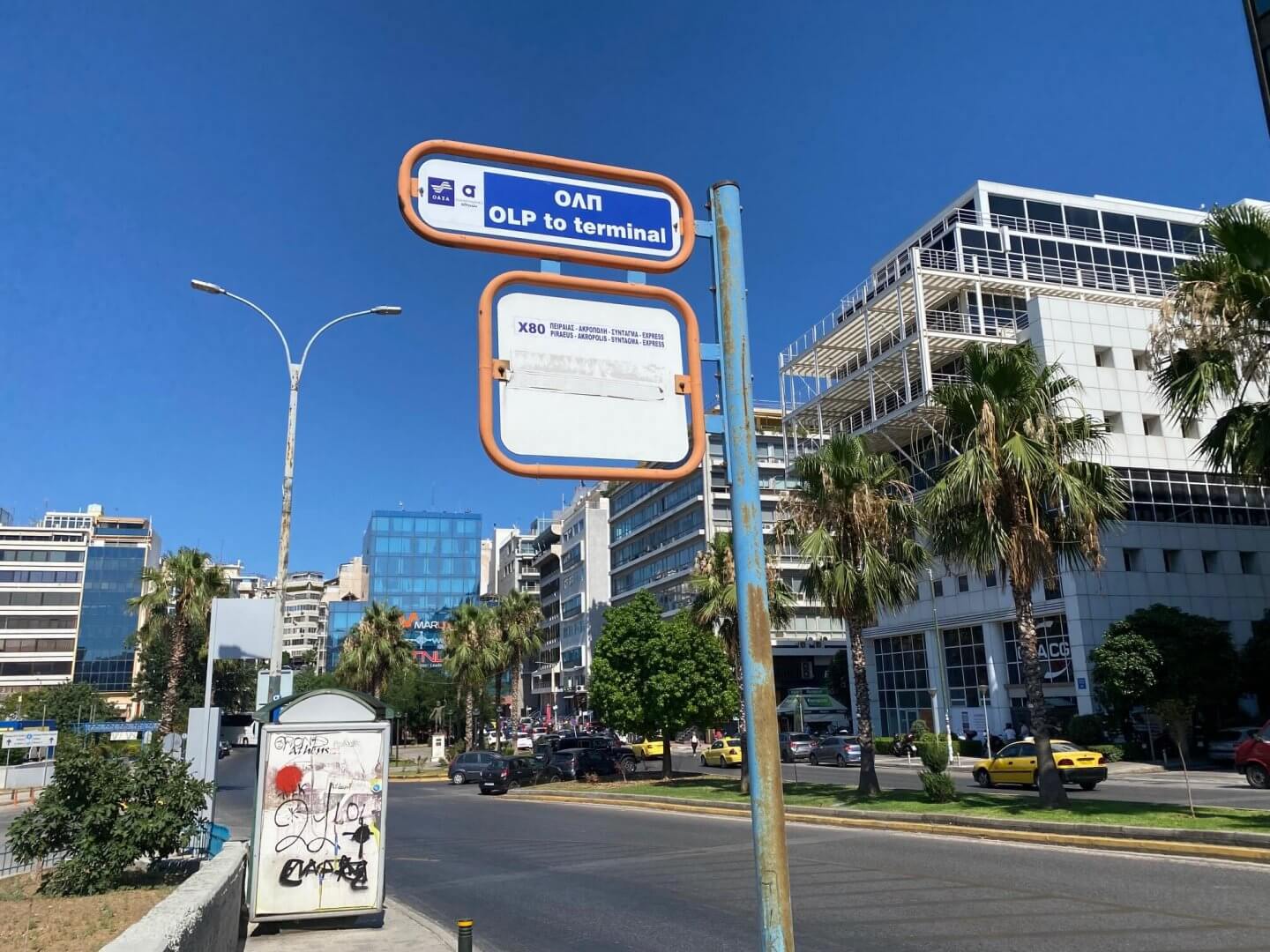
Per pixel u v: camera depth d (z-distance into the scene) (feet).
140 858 39.27
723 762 134.92
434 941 27.76
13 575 356.79
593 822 65.51
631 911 32.27
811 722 189.47
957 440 56.49
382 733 31.35
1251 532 128.06
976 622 133.28
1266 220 41.73
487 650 159.33
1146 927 25.95
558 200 10.07
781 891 8.37
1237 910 27.55
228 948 22.17
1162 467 127.54
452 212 9.68
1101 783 82.43
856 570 65.00
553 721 280.72
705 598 97.60
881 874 36.96
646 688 99.19
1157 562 121.90
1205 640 101.91
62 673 353.72
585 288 9.87
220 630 42.70
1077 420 55.31
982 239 152.87
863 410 169.58
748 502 9.22
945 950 24.54
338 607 390.01
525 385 9.39
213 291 58.08
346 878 30.19
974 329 140.36
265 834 29.99
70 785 36.78
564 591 308.81
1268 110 58.90
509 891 37.50
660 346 10.00
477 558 401.90
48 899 34.24
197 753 41.45
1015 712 126.72
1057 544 56.03
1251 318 42.32
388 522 393.29
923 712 144.87
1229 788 72.23
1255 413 42.86
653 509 245.86
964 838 46.52
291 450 57.41
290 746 30.63
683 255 10.34
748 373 9.69
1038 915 28.19
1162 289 155.74
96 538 394.52
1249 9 60.90
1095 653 105.40
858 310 154.61
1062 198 165.78
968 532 55.52
